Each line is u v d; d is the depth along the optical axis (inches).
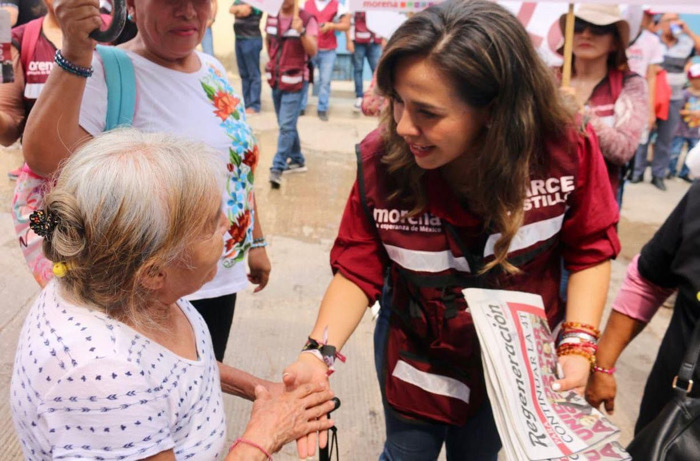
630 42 103.7
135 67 64.9
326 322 61.2
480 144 52.6
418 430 65.6
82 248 40.1
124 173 40.0
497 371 50.8
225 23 408.2
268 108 342.0
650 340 137.2
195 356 48.0
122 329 41.4
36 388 39.0
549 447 48.5
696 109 255.8
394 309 62.4
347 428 107.7
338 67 449.7
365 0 101.0
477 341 60.0
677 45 234.1
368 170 57.4
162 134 45.3
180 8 62.7
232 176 72.2
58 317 40.8
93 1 53.9
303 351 60.0
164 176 40.7
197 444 45.7
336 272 64.2
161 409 41.2
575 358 58.9
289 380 55.4
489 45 46.9
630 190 246.2
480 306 54.8
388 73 49.6
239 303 144.2
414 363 62.7
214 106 70.9
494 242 55.7
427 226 56.9
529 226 56.2
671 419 53.1
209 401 47.5
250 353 126.1
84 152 42.5
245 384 60.6
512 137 50.5
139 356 40.9
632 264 68.2
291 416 51.7
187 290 45.0
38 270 66.0
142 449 39.6
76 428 38.5
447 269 57.7
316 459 99.8
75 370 38.5
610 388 69.2
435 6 49.4
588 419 52.0
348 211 61.8
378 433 107.0
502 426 49.9
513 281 59.4
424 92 47.8
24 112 97.9
